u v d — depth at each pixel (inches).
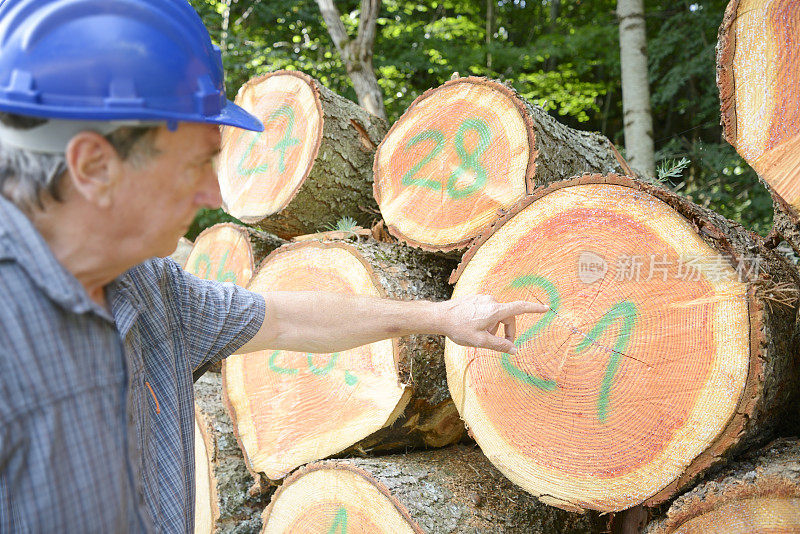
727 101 45.7
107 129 31.3
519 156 64.5
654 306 48.2
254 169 95.2
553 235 53.7
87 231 32.9
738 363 44.3
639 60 176.4
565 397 51.7
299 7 254.8
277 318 48.9
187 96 33.4
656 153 195.5
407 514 57.2
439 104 71.1
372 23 194.9
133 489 35.2
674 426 46.6
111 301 36.4
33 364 30.4
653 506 48.8
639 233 49.3
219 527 80.7
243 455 78.7
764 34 43.8
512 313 50.2
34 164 31.3
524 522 61.2
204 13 229.1
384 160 74.9
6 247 30.3
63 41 30.7
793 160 43.2
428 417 68.8
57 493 31.0
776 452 48.5
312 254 74.5
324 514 65.1
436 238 68.9
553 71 255.8
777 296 46.7
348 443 67.8
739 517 44.8
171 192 33.9
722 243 47.0
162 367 41.5
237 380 79.9
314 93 89.2
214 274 101.0
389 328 50.8
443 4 282.0
